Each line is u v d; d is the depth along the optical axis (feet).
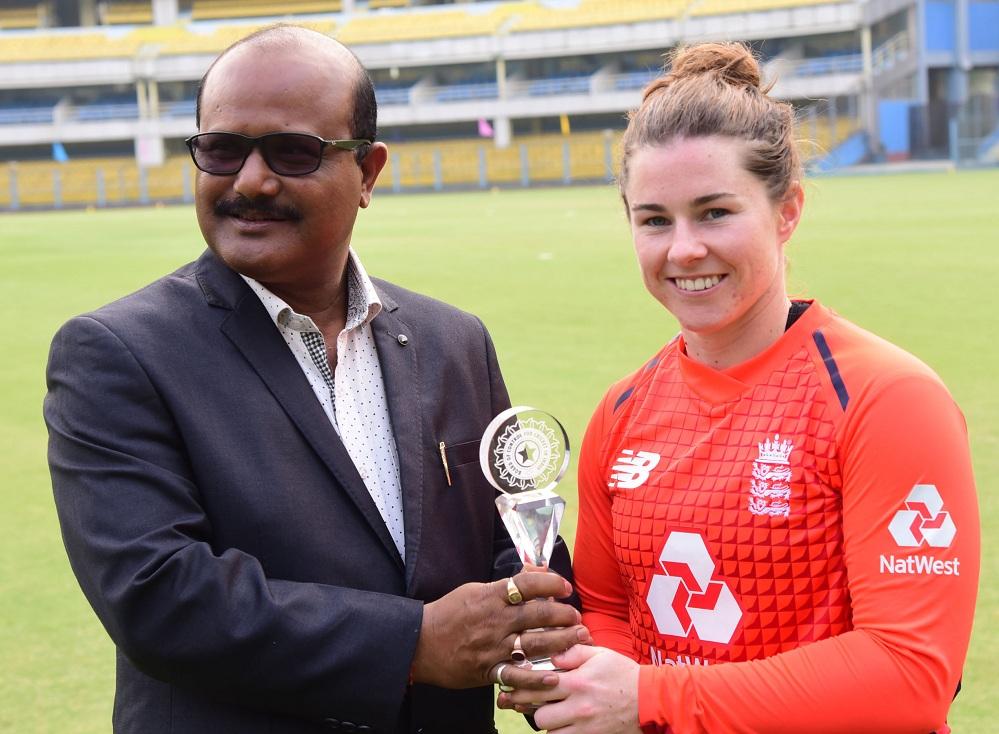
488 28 148.36
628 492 6.18
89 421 5.91
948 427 5.46
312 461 6.24
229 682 5.68
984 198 75.97
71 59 147.33
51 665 11.56
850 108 126.72
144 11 170.30
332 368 6.66
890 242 49.29
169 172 148.56
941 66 128.57
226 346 6.31
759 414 5.84
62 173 149.18
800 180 6.01
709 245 5.70
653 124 5.81
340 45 6.60
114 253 63.26
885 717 5.23
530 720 6.23
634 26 136.87
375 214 92.68
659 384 6.36
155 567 5.61
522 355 26.55
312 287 6.56
